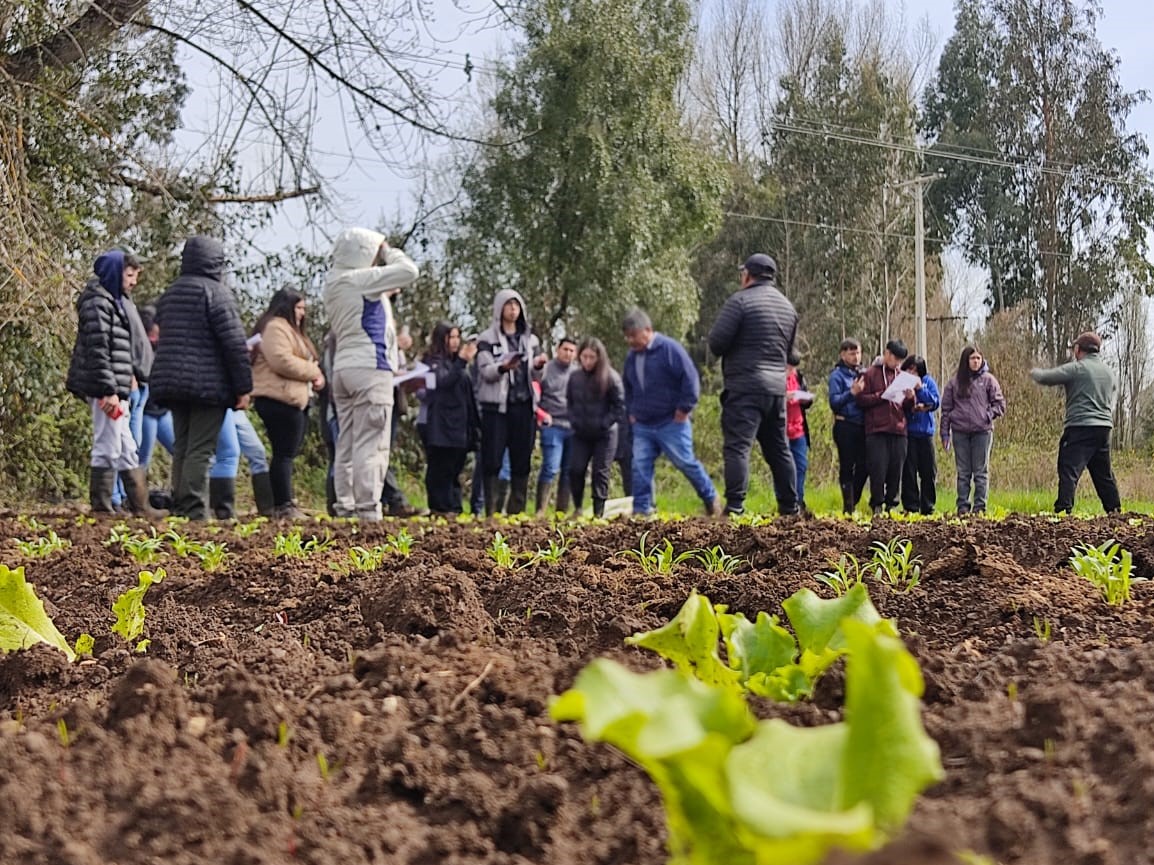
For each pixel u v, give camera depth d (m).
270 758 2.01
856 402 12.06
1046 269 48.47
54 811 1.80
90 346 8.55
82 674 3.02
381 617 3.59
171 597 4.61
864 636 1.21
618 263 25.05
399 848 1.75
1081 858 1.49
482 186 25.25
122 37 12.36
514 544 5.99
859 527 6.13
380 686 2.47
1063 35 49.56
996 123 50.62
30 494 13.12
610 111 24.84
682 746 1.14
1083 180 48.75
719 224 26.84
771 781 1.20
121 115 13.48
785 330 9.34
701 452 24.89
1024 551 5.02
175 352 8.35
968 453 13.07
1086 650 2.74
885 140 47.62
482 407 11.36
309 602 4.05
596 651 3.21
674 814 1.31
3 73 10.45
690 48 26.20
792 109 48.00
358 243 8.84
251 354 9.47
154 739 2.06
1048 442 23.23
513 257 24.95
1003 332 30.67
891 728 1.19
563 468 13.04
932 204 51.25
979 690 2.24
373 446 8.91
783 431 9.49
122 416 8.89
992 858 1.52
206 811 1.77
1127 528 5.55
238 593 4.45
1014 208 49.25
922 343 34.69
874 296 46.31
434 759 2.04
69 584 5.06
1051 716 1.89
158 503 11.31
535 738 2.13
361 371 8.76
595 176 24.34
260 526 7.80
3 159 10.57
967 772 1.82
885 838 1.17
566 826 1.80
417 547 5.98
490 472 11.45
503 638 3.39
